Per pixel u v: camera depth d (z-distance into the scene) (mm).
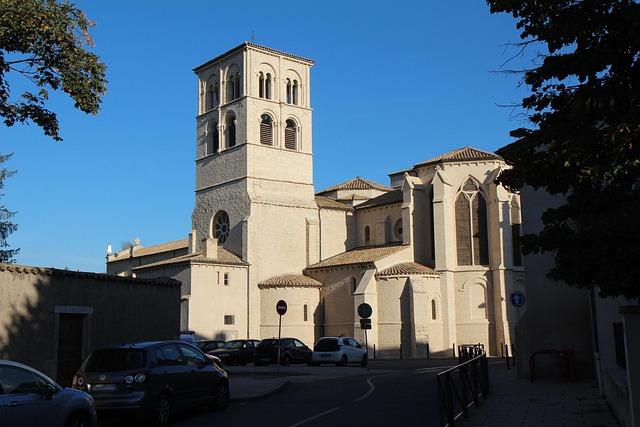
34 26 16641
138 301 25141
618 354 16844
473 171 56969
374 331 54594
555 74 10938
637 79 10359
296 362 43969
